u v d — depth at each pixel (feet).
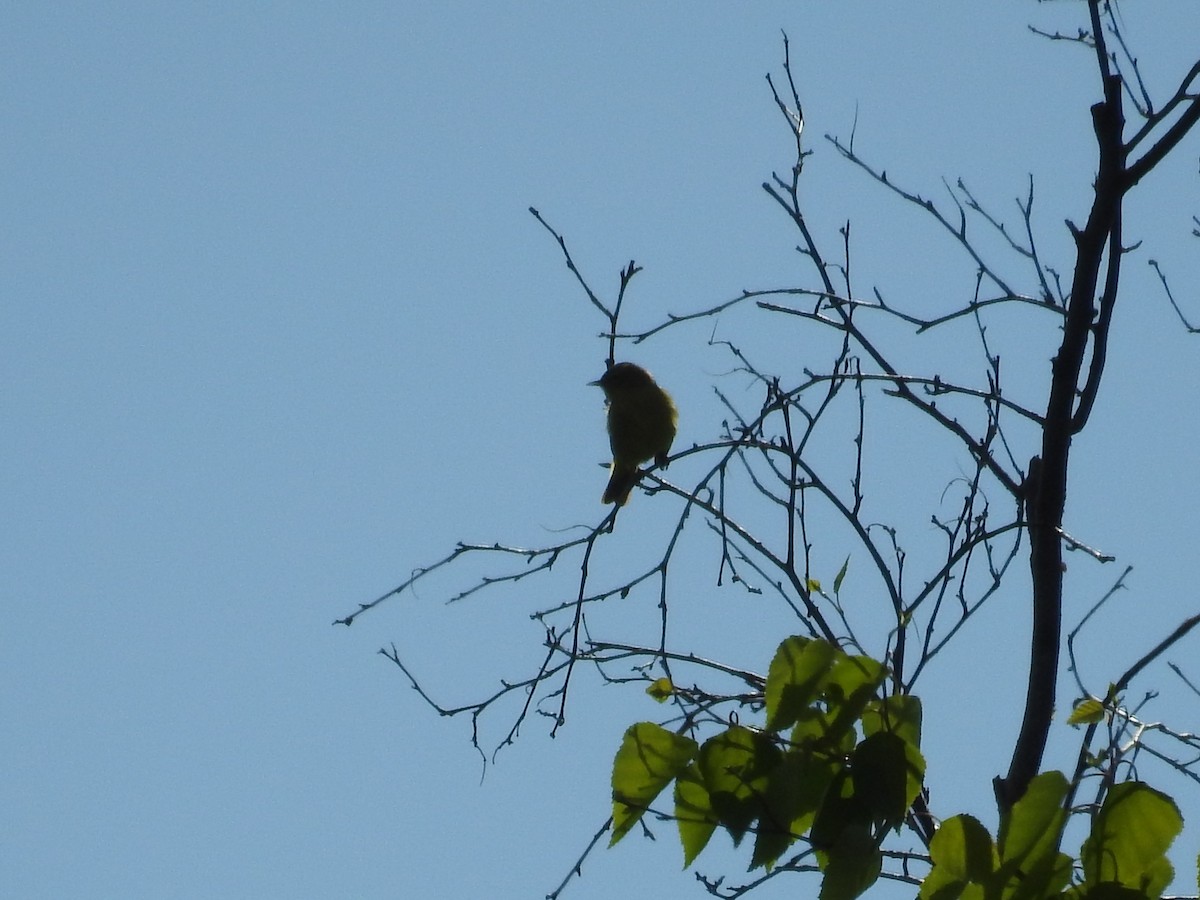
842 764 28.25
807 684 28.43
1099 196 37.22
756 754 28.48
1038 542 35.19
